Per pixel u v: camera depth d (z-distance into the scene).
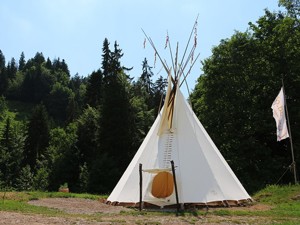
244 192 17.27
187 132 17.41
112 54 56.88
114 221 11.03
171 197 15.42
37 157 65.88
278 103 20.30
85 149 45.19
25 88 144.25
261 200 18.30
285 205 16.16
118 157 40.19
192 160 16.56
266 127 30.38
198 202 15.36
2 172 56.25
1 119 117.88
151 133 18.09
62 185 43.38
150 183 15.98
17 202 15.18
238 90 32.03
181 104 17.80
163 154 16.72
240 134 31.81
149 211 14.27
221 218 12.30
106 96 42.31
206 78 33.25
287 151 31.86
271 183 29.34
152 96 68.06
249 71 32.09
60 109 128.38
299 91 30.89
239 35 32.84
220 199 15.74
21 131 76.56
